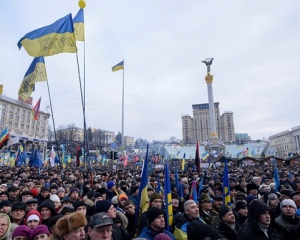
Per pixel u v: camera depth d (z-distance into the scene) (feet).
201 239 9.50
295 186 35.55
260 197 27.22
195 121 545.03
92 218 10.84
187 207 15.74
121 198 22.24
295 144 376.07
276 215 18.38
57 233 12.16
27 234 11.77
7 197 25.59
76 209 18.37
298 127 366.63
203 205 19.27
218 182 32.60
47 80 37.27
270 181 39.78
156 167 98.37
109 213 16.06
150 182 39.68
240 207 18.34
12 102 252.21
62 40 31.71
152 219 13.58
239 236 13.41
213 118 245.24
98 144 255.70
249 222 13.61
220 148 237.86
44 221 17.58
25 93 37.63
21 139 198.08
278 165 122.21
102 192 27.20
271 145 460.55
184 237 14.58
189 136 536.83
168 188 17.93
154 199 17.90
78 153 94.12
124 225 16.66
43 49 32.12
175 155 263.29
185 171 74.02
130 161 180.86
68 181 42.27
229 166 119.85
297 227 13.23
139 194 18.12
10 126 250.16
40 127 299.99
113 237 14.58
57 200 22.72
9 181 40.24
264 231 13.29
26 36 32.65
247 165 127.13
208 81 249.14
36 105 78.38
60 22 32.24
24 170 69.31
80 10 34.55
